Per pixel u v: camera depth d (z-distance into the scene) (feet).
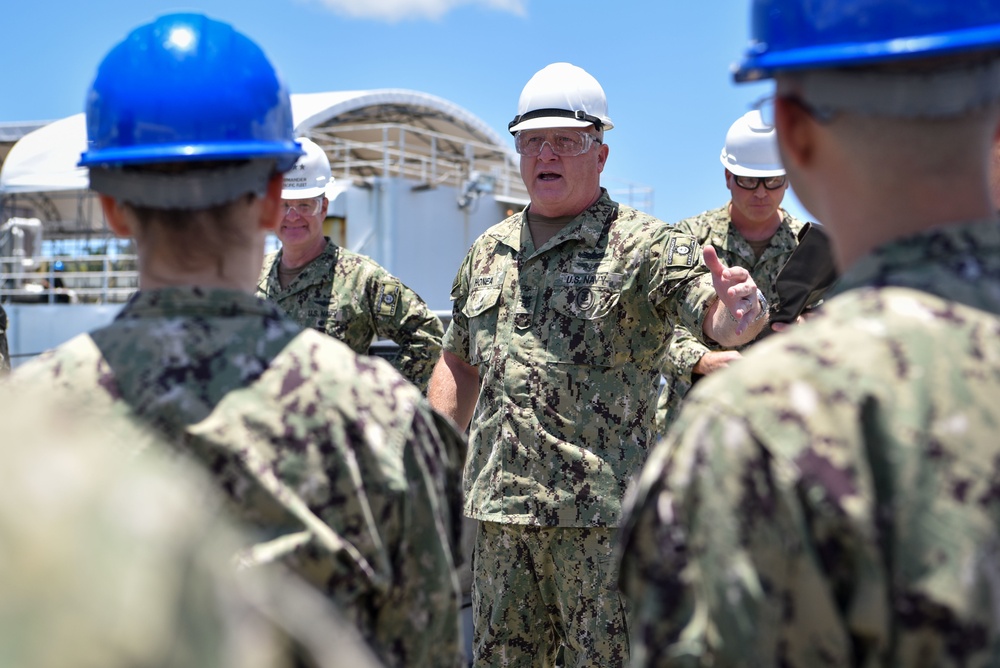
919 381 3.41
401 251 40.75
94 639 1.60
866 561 3.28
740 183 15.57
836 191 3.92
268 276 16.20
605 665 10.67
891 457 3.33
